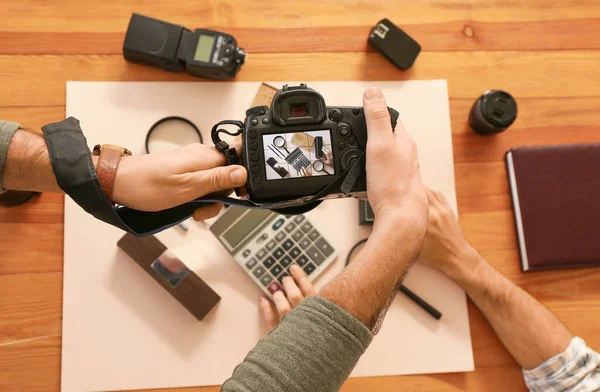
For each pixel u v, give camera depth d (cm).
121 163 53
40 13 76
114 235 73
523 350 73
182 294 71
